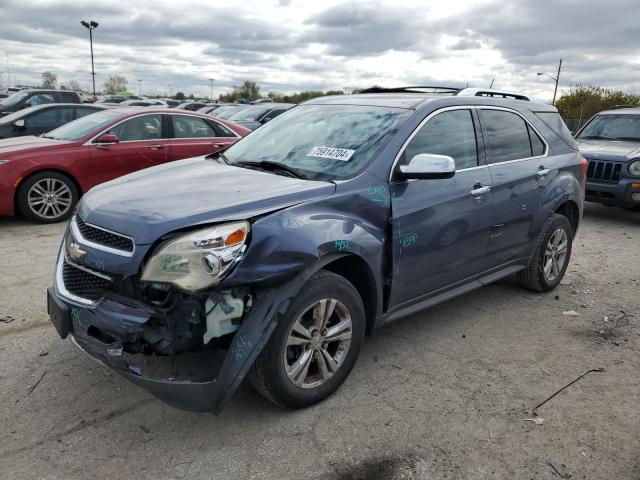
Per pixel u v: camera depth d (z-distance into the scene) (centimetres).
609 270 629
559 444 304
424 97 424
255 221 289
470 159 423
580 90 4294
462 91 468
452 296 421
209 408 277
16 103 1579
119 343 277
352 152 368
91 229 303
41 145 759
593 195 883
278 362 298
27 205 738
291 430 307
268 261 284
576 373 384
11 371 354
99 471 269
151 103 2850
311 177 354
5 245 638
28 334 405
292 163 379
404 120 383
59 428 300
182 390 271
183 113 866
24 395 328
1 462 271
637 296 543
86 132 793
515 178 456
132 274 275
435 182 384
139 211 293
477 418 326
